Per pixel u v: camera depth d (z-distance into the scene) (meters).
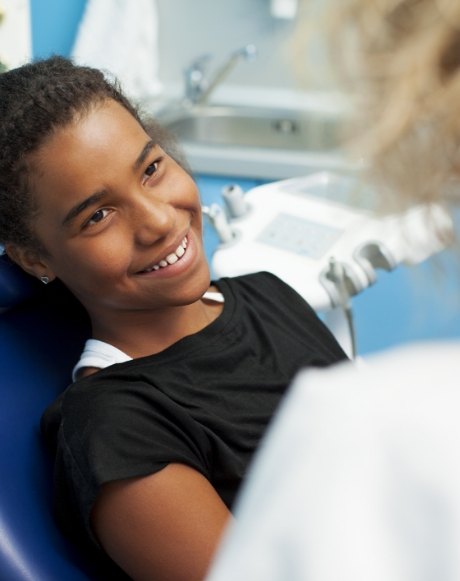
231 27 2.68
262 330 1.09
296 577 0.34
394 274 2.21
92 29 2.23
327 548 0.33
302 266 1.34
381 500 0.33
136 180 0.93
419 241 0.46
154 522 0.85
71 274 0.97
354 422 0.36
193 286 0.99
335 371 0.39
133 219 0.93
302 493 0.35
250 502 0.37
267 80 2.75
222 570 0.37
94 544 0.89
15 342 1.06
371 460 0.34
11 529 0.91
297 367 1.08
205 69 2.71
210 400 0.98
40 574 0.89
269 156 2.26
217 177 2.30
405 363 0.38
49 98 0.91
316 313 1.29
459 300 0.47
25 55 1.49
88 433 0.88
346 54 0.40
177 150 1.12
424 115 0.37
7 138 0.90
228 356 1.03
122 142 0.92
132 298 0.98
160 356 1.00
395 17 0.37
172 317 1.04
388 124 0.38
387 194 0.42
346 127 0.41
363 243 1.33
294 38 0.43
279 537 0.35
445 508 0.32
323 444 0.36
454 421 0.34
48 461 1.00
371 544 0.33
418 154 0.39
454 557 0.32
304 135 2.63
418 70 0.36
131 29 2.28
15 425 1.00
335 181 1.54
